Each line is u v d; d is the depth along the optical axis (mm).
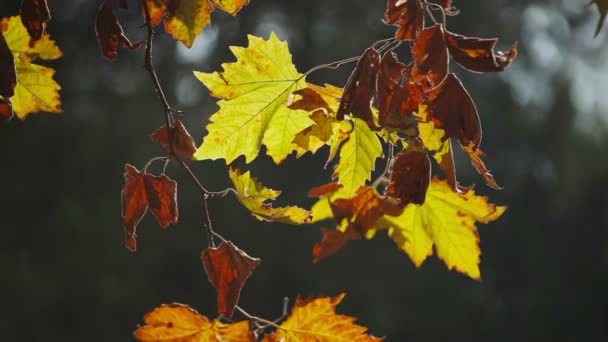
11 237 14539
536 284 19438
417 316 16516
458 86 1630
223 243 1717
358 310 15789
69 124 15016
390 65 1651
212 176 13758
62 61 14867
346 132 1894
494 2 18188
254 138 1927
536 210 19969
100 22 1688
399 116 1627
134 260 14617
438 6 1658
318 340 1729
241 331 1708
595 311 19312
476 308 17609
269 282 15094
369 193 1974
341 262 15867
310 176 14148
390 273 16281
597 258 19875
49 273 14383
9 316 13945
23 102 2068
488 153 19734
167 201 1761
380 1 16266
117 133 14727
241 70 1920
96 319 14297
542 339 19062
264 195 1735
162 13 1683
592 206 20234
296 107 1847
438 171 13242
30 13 1750
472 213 2094
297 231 15156
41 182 14844
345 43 15594
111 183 14930
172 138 1772
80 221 14383
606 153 20688
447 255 2150
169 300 14711
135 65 14680
